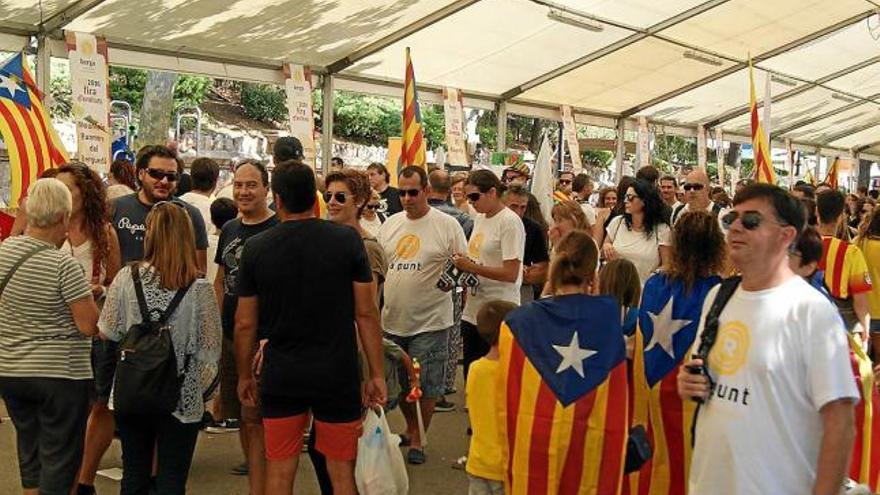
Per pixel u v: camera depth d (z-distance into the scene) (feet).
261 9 34.73
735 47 56.80
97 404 16.69
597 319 12.90
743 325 9.24
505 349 13.04
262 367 14.05
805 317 8.89
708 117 73.10
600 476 12.62
